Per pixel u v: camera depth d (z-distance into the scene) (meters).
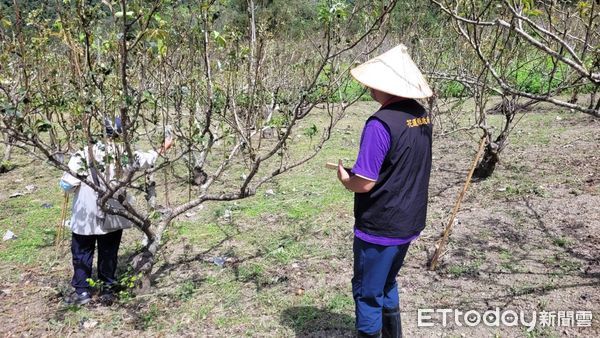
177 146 7.52
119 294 4.24
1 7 3.75
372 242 2.88
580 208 5.46
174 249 5.20
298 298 4.16
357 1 4.04
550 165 7.09
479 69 6.53
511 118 6.68
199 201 4.38
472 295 4.04
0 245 5.47
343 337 3.63
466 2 3.82
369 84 2.78
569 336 3.48
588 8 3.17
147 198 4.53
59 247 5.36
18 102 3.47
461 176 7.01
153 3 3.22
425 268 4.52
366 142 2.75
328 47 3.76
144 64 4.02
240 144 4.49
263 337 3.68
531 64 11.01
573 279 4.13
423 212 2.98
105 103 3.64
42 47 4.47
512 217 5.42
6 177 7.99
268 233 5.46
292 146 9.13
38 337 3.80
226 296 4.25
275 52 8.52
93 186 3.64
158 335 3.76
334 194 6.54
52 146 4.04
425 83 2.91
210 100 4.04
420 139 2.83
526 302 3.90
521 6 2.95
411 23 7.80
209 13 3.79
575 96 10.69
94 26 3.40
